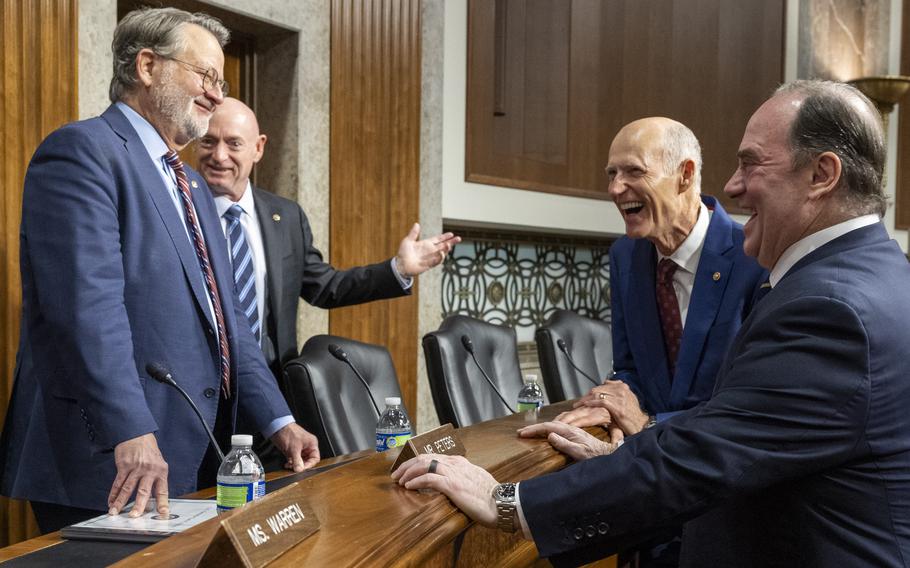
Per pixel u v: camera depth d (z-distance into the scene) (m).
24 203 2.40
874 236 1.69
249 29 5.19
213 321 2.57
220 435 2.67
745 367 1.64
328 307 3.94
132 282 2.45
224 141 3.54
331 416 2.95
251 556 1.26
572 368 4.41
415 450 1.90
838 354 1.56
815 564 1.61
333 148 5.53
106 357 2.23
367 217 5.75
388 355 3.40
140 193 2.49
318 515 1.57
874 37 9.95
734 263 2.94
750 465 1.60
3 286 3.80
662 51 8.45
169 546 1.42
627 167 2.96
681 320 3.07
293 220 3.84
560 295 7.79
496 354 4.07
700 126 8.84
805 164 1.69
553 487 1.72
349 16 5.61
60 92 4.04
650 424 2.80
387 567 1.37
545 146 7.42
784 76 9.73
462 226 6.66
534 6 7.22
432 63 6.22
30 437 2.37
